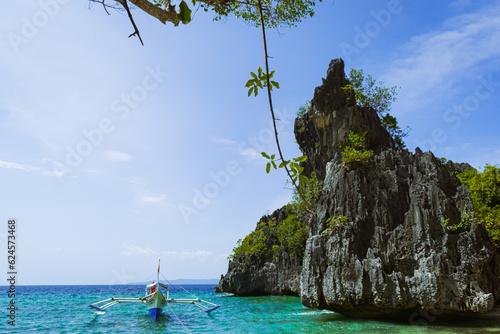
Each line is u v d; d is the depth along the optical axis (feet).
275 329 71.61
